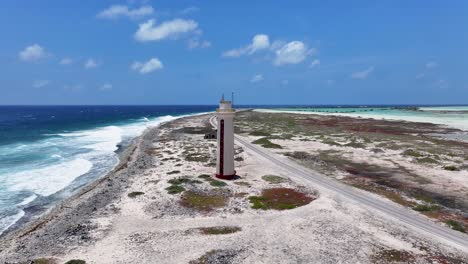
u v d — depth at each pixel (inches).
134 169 1534.2
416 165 1624.0
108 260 672.4
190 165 1601.9
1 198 1159.0
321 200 1041.5
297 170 1472.7
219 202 1036.5
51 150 2192.4
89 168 1668.3
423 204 1032.2
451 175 1430.9
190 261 668.1
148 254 697.0
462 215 951.0
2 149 2191.2
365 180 1325.0
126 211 964.0
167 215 930.1
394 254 706.8
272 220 890.1
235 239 771.4
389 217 916.6
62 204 1072.8
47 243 765.9
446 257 699.4
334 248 730.2
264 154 1863.9
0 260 688.4
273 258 684.7
